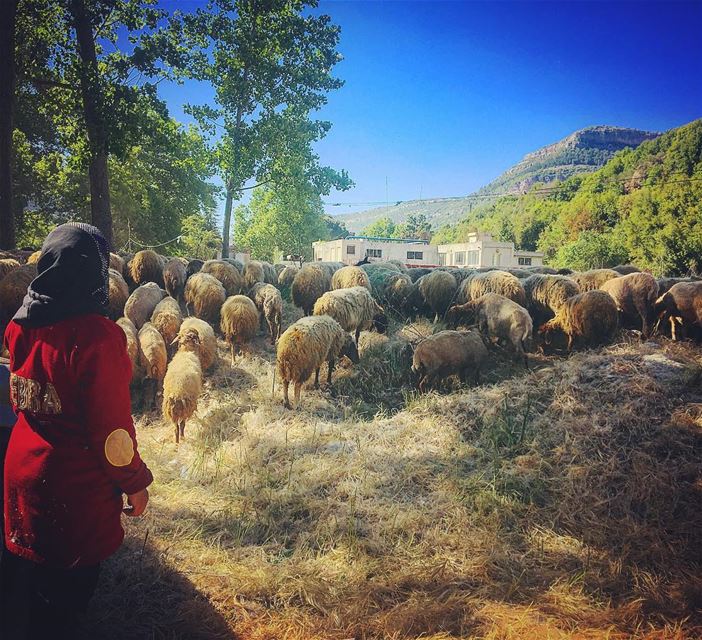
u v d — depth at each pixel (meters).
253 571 3.62
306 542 4.11
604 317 7.46
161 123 18.11
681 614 3.16
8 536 2.06
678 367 6.21
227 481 5.26
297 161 24.83
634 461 4.83
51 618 2.06
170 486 5.19
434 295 10.48
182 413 6.52
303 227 64.69
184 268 12.59
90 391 1.95
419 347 7.46
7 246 15.66
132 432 2.07
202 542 4.04
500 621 3.08
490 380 7.62
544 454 5.27
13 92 15.64
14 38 15.66
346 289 9.16
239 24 22.58
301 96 24.48
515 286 9.05
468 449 5.57
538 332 8.35
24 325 1.99
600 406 5.78
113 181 29.56
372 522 4.40
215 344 8.77
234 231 71.88
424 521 4.36
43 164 27.53
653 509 4.27
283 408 7.32
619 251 53.28
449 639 2.93
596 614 3.17
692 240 45.81
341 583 3.53
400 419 6.59
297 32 23.23
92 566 2.11
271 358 9.44
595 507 4.42
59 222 30.30
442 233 133.50
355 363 8.66
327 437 6.26
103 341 1.98
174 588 3.35
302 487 5.02
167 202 34.12
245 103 23.44
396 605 3.25
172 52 17.67
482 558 3.82
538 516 4.38
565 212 79.62
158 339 8.09
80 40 16.12
